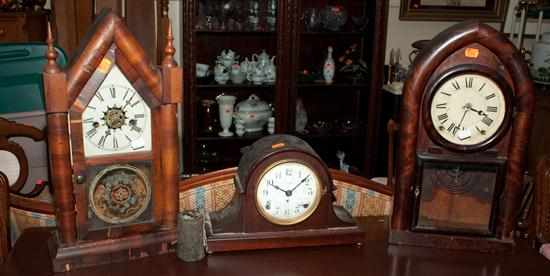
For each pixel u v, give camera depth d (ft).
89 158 3.86
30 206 4.71
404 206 4.51
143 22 9.56
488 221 4.51
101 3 9.65
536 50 10.23
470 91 4.19
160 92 3.92
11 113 6.61
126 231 4.11
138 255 4.14
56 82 3.58
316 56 11.82
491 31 4.03
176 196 4.21
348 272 4.13
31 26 9.53
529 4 10.84
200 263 4.15
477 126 4.28
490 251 4.52
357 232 4.49
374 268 4.21
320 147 12.31
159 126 4.00
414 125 4.29
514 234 4.80
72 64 3.66
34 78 7.02
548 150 9.48
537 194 4.96
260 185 4.22
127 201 4.06
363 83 11.46
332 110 12.28
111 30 3.66
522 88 4.14
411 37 12.25
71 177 3.83
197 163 10.96
